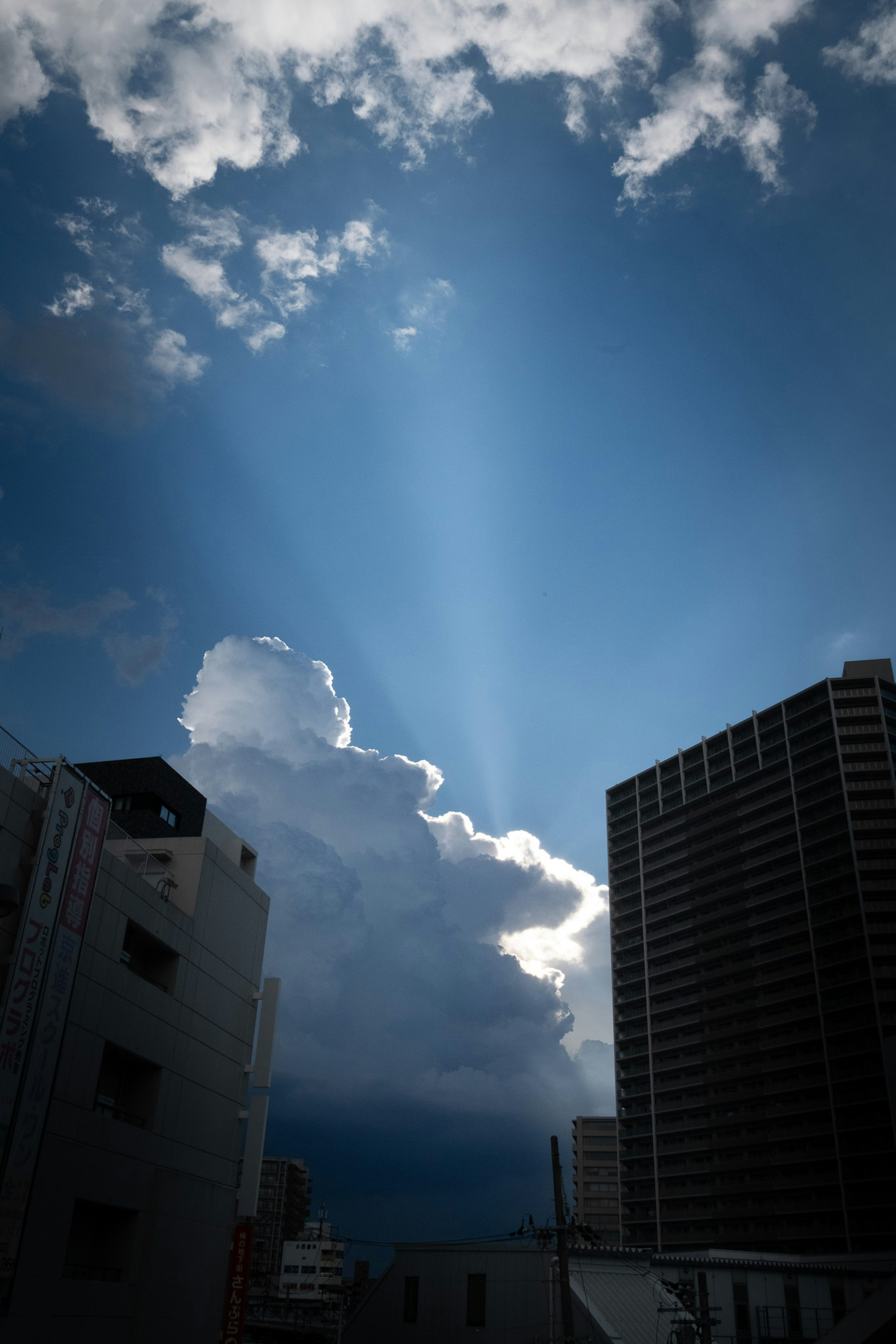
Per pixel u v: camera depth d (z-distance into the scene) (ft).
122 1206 130.41
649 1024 459.73
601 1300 188.75
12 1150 108.06
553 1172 134.41
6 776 113.70
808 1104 383.65
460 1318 203.51
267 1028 181.68
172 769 193.77
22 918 111.86
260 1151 170.50
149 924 145.28
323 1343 268.00
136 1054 137.90
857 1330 88.48
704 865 471.21
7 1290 106.01
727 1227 388.37
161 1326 137.28
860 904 398.01
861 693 449.89
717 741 500.33
